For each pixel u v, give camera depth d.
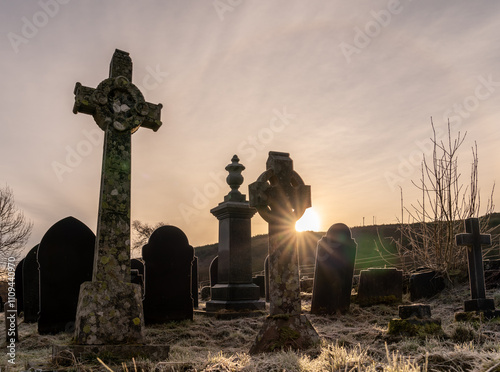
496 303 10.07
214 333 8.98
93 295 6.20
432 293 12.36
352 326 9.46
